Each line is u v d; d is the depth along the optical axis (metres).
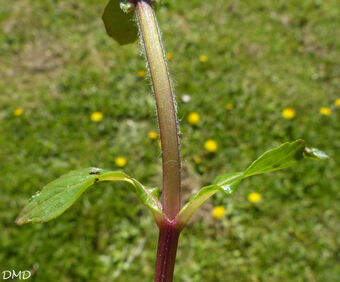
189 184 0.28
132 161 0.29
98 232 0.25
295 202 0.28
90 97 0.35
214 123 0.33
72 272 0.23
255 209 0.27
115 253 0.24
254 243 0.25
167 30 0.43
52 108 0.34
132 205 0.26
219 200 0.27
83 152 0.30
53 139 0.31
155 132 0.31
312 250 0.25
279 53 0.41
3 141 0.30
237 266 0.24
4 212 0.26
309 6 0.48
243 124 0.33
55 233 0.25
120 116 0.33
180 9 0.46
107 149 0.30
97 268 0.24
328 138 0.32
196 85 0.36
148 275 0.24
